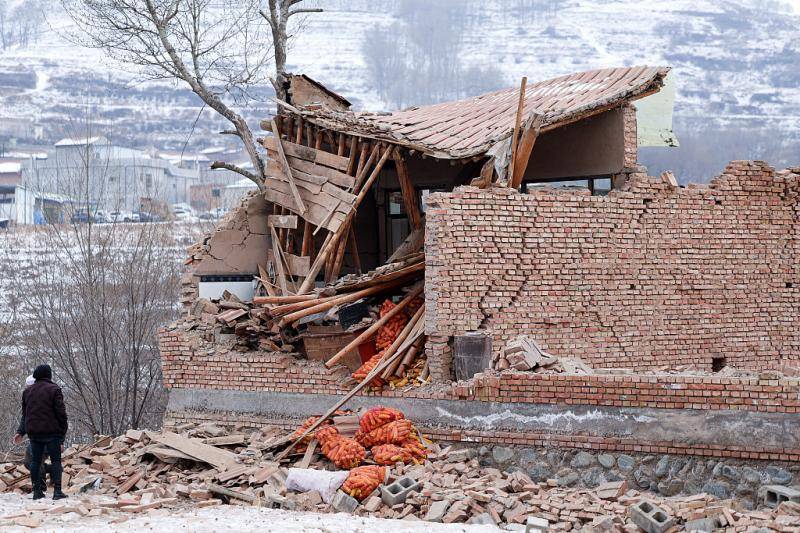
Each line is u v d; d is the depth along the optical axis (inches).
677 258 773.3
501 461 591.8
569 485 560.7
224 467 617.3
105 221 1765.5
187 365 783.7
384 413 611.8
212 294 931.3
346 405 687.1
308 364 738.8
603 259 738.8
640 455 540.4
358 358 739.4
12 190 3088.1
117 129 7066.9
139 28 1122.0
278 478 577.3
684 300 775.1
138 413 1220.5
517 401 590.6
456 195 675.4
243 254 942.4
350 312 748.6
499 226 692.7
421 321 692.7
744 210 804.6
